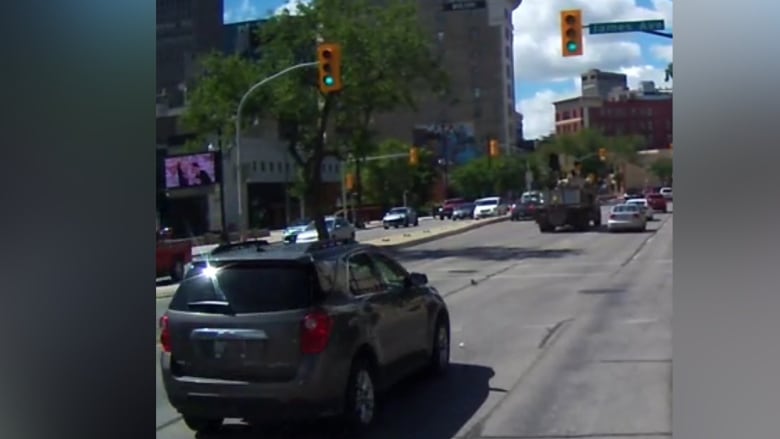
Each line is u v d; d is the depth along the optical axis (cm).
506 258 2516
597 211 4028
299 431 673
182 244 2278
